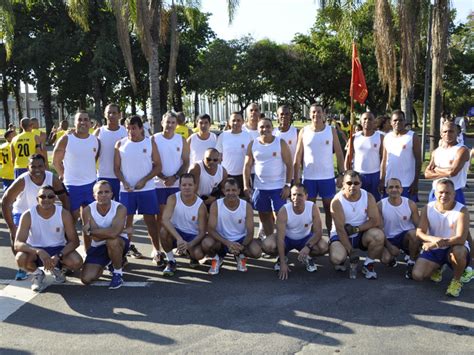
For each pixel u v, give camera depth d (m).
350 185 5.64
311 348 3.96
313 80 33.50
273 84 34.53
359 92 9.24
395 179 5.91
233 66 35.56
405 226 5.99
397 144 6.81
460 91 35.91
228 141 7.23
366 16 23.88
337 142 6.90
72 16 21.91
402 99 15.64
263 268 6.12
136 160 6.22
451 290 5.05
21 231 5.39
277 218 5.91
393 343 4.03
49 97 35.62
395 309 4.74
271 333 4.25
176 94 38.72
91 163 6.68
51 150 27.62
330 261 5.96
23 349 4.02
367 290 5.27
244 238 6.06
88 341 4.15
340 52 31.73
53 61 32.19
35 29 33.38
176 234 5.78
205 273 5.94
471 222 8.39
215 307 4.86
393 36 15.29
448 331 4.25
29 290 5.40
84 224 5.63
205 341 4.12
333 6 16.06
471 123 50.72
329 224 7.10
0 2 22.95
